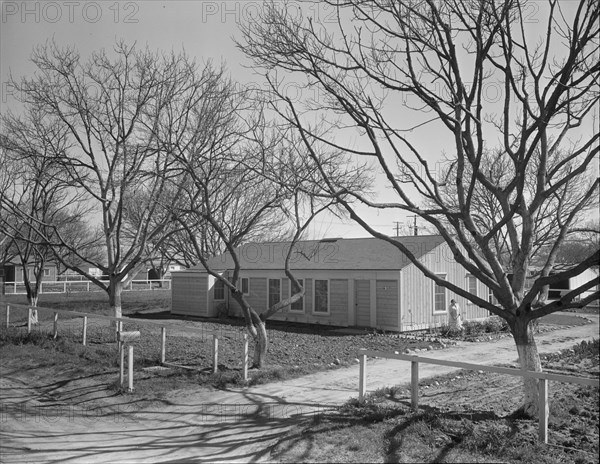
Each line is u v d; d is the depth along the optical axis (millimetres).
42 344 17281
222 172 15125
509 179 18297
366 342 19312
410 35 9297
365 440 7539
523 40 8469
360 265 24641
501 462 6621
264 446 8031
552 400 9742
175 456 7793
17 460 7699
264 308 28656
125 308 33625
